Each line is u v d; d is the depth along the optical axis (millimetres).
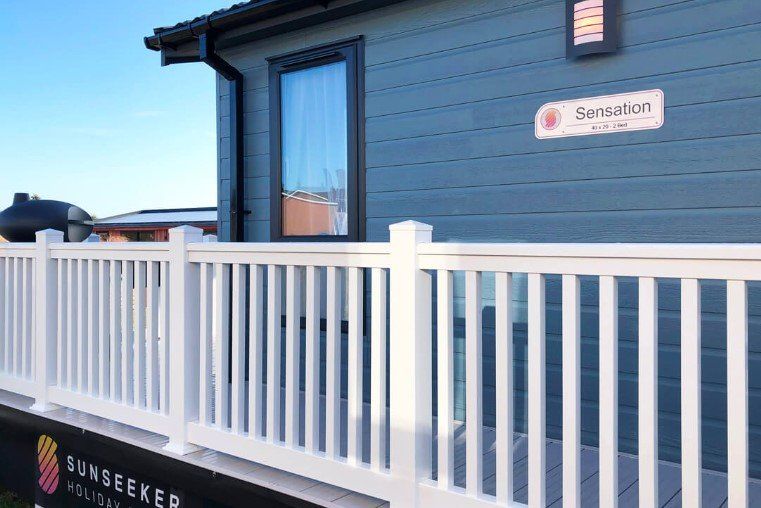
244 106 5574
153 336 3793
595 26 3781
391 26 4691
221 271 3455
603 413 2330
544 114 4031
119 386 4035
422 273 2801
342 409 4578
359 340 2963
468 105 4340
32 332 4609
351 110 4898
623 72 3760
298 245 3121
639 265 2250
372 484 2883
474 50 4312
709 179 3523
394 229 2824
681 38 3596
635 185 3732
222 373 3453
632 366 3746
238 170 5520
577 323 2385
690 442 2168
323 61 5078
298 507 3061
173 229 3631
